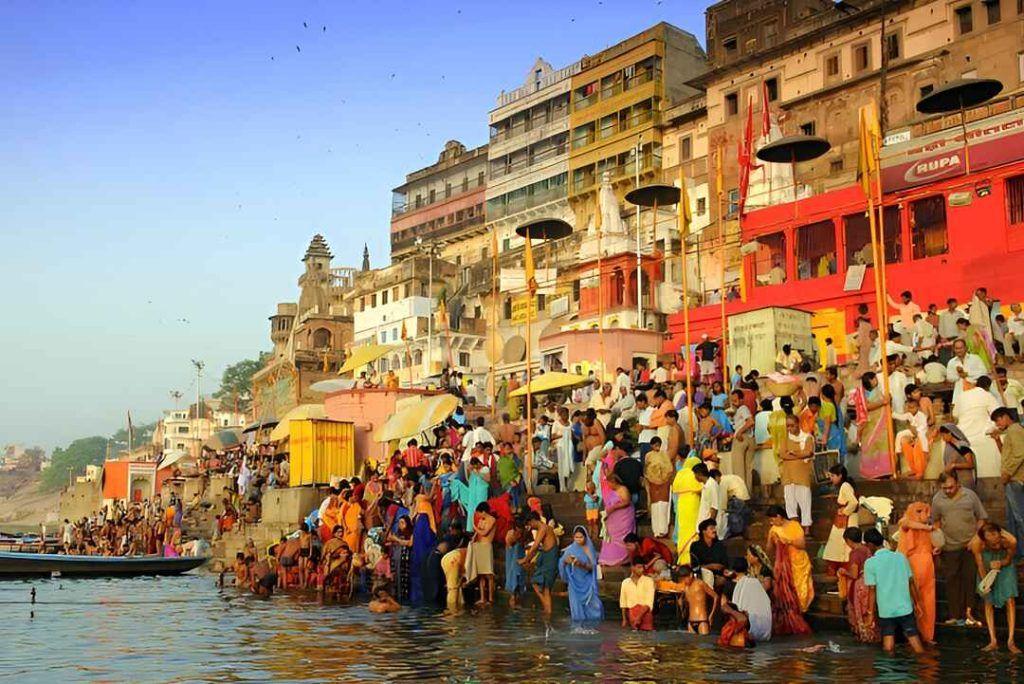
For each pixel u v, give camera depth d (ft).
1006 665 32.04
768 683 30.30
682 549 45.83
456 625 46.50
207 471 143.33
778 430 47.44
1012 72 113.70
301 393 193.98
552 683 31.45
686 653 36.45
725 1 155.63
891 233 92.68
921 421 46.47
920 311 83.35
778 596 40.06
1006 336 67.46
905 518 37.14
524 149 195.93
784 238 101.40
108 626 50.26
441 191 223.51
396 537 59.41
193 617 53.88
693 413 60.49
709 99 149.69
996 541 34.60
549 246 175.01
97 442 597.11
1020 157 81.35
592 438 59.72
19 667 37.01
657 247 139.95
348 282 255.70
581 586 46.65
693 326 106.63
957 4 119.24
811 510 48.37
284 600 63.21
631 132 168.25
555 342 116.78
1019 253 80.79
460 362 181.16
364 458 103.14
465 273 203.92
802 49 136.05
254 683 32.78
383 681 32.63
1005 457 37.73
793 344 81.10
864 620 37.17
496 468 60.29
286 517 89.81
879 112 123.13
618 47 174.29
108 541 141.08
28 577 88.58
